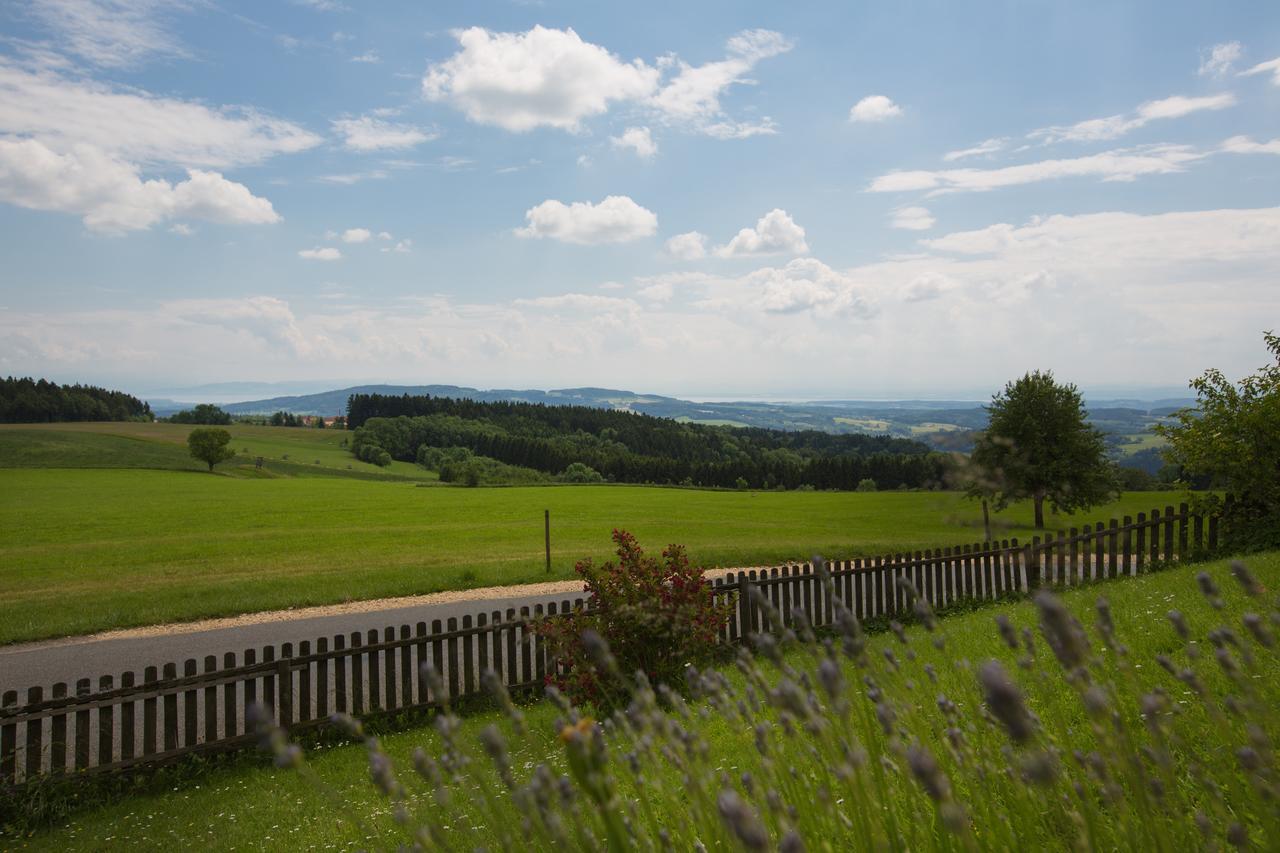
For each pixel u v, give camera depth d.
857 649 1.84
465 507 57.94
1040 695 4.23
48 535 39.00
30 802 7.58
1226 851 1.85
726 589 11.95
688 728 2.00
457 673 10.41
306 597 18.84
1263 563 9.44
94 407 176.62
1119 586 10.41
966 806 2.18
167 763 8.46
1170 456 14.42
